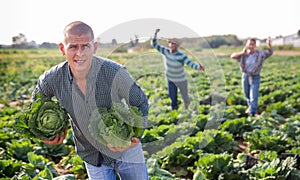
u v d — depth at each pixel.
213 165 5.90
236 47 46.44
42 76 3.57
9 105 14.18
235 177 5.75
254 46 9.87
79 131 3.61
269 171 5.64
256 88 10.21
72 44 3.14
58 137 3.71
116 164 3.70
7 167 5.80
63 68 3.44
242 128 8.97
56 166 6.86
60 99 3.55
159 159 6.57
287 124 8.59
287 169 5.66
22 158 6.83
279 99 13.63
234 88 16.98
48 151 7.46
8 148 6.88
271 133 8.09
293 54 44.94
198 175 5.52
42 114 3.58
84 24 3.20
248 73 10.12
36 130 3.62
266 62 35.69
